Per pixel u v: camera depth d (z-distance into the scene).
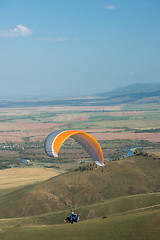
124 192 89.88
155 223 35.59
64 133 42.66
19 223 68.56
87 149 49.50
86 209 73.12
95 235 36.31
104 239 34.50
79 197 91.00
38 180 156.25
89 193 91.69
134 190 90.12
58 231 40.28
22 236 39.53
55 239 37.09
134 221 38.16
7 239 38.94
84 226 41.28
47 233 39.88
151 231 33.56
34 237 38.62
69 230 40.25
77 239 36.12
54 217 70.19
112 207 71.38
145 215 39.97
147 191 88.75
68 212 71.88
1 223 69.38
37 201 90.94
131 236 33.50
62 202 89.88
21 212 87.69
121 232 35.34
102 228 38.41
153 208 48.16
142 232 33.94
